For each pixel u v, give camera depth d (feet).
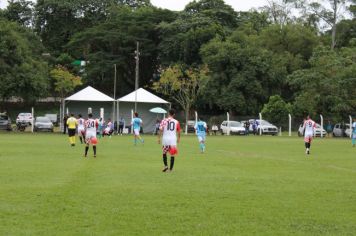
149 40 248.32
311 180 51.65
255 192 42.63
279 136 176.96
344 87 176.55
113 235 27.43
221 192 42.37
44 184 45.65
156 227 29.37
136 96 185.68
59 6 266.98
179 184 46.96
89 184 46.09
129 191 42.16
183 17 256.11
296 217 32.63
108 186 44.91
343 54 187.01
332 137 181.98
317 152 96.37
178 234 27.86
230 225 30.17
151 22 253.65
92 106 198.59
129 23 251.19
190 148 104.27
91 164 65.10
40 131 178.29
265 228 29.53
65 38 278.46
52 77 226.38
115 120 195.31
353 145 120.06
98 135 154.92
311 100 181.78
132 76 263.08
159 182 48.21
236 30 245.65
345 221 31.63
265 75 214.69
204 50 220.02
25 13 284.82
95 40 249.96
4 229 28.40
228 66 213.46
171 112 58.54
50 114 226.79
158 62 254.06
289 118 183.62
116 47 252.21
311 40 240.32
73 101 195.62
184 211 34.01
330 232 28.78
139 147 102.68
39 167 60.54
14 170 57.00
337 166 68.13
